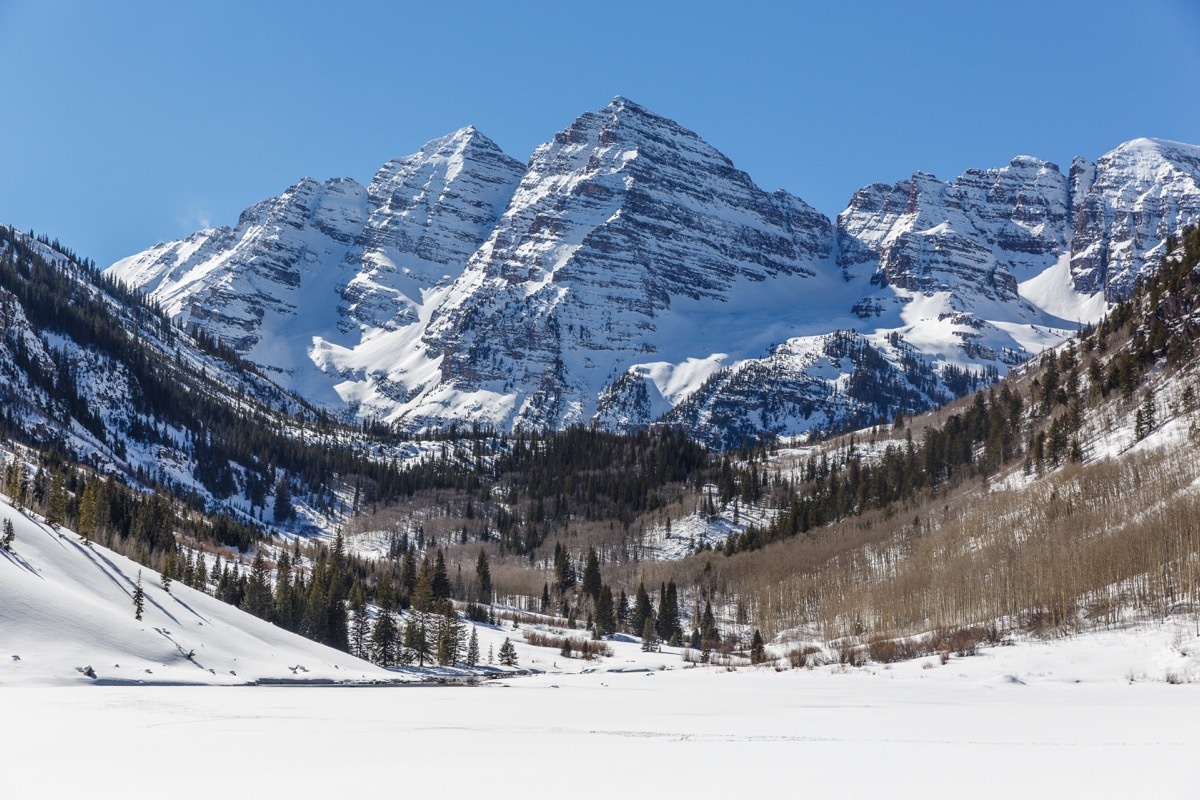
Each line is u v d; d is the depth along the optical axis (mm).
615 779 43031
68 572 120875
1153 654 113750
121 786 42312
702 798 38094
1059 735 59062
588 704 91812
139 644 108375
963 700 91375
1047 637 132250
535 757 51219
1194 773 42781
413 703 91625
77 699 82375
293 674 120875
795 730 65188
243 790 41312
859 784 41000
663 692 112500
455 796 39062
